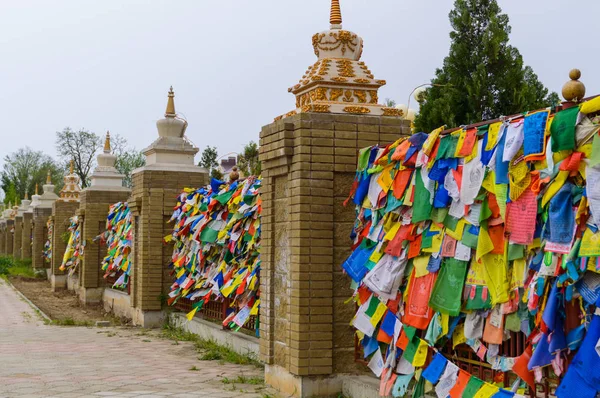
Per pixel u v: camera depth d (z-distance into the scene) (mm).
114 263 17203
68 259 24250
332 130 7691
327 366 7543
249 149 20344
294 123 7762
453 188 5770
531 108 17328
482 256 5469
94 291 20531
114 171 21125
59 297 23500
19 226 42969
